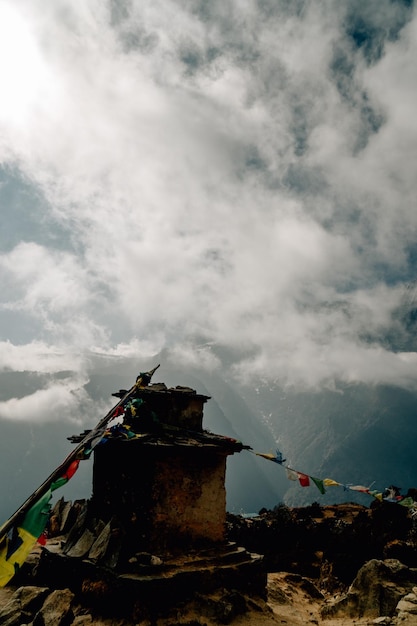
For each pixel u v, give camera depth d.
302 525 28.11
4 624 11.49
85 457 8.16
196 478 14.80
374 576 14.85
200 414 16.56
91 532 14.12
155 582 11.91
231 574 13.75
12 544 6.50
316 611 16.00
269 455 14.03
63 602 11.70
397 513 21.52
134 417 15.30
